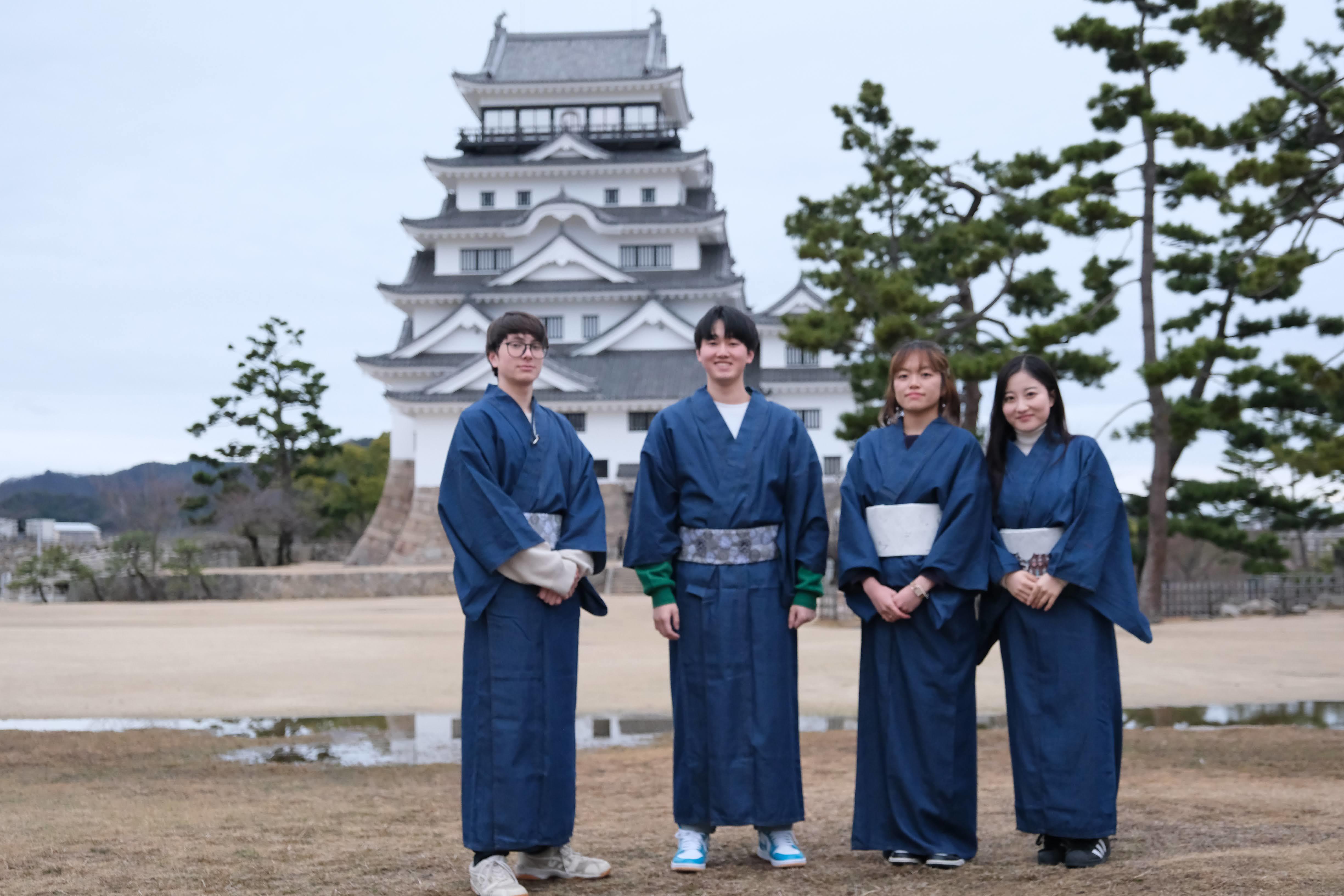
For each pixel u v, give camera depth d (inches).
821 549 164.9
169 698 446.0
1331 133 618.8
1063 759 157.8
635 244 1780.3
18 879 155.6
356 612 1002.7
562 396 1512.1
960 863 156.6
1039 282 821.9
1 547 1557.6
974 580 159.8
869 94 892.0
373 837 190.9
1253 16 611.8
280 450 1920.5
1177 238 876.6
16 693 454.6
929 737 159.5
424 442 1552.7
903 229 959.6
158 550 1346.0
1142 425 844.0
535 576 149.3
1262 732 339.6
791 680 162.2
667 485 165.2
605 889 146.9
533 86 1841.8
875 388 909.8
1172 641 672.4
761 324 1596.9
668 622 162.4
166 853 175.2
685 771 160.6
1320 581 1028.5
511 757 147.8
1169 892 135.6
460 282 1779.0
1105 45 773.9
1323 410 905.5
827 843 181.3
